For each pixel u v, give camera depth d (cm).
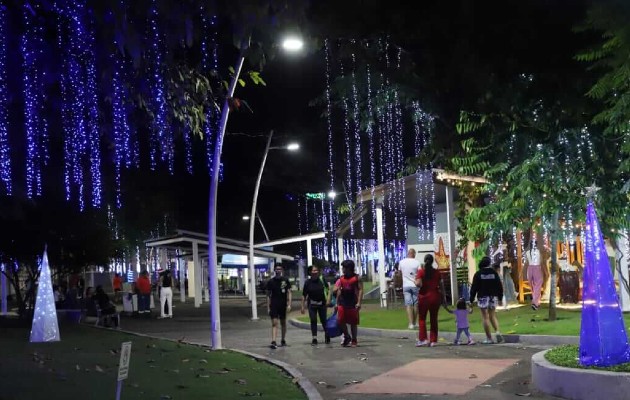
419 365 1168
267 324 2320
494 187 1648
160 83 714
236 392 912
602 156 1271
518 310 1900
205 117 862
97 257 2455
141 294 3073
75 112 705
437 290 1441
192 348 1470
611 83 691
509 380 991
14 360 1201
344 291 1494
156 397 859
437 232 2538
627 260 1784
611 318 859
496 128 920
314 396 891
